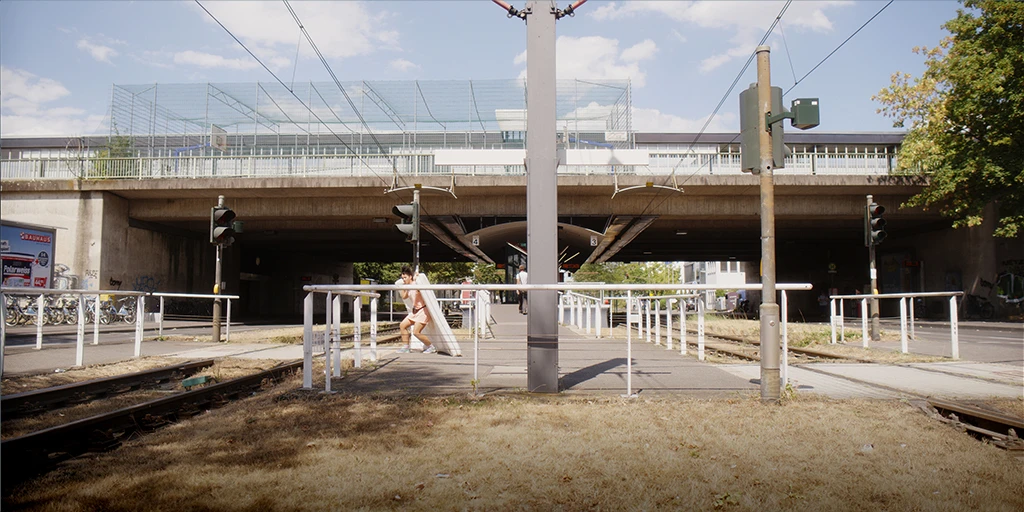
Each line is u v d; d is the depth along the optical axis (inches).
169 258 1432.1
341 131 1615.4
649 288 285.3
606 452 198.1
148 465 183.2
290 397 288.0
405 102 1598.2
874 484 170.7
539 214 305.0
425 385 319.0
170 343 625.0
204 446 204.4
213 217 653.3
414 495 159.3
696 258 2320.4
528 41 313.6
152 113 1638.8
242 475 173.5
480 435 217.5
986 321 1249.4
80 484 165.5
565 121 1470.2
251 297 2032.5
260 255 2042.3
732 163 1225.4
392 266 2999.5
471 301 630.5
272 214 1296.8
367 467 180.9
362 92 1610.5
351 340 664.4
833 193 1256.2
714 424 235.5
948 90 1157.7
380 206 1283.2
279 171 1232.8
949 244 1453.0
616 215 1270.9
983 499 159.9
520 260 1509.6
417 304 482.0
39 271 1016.9
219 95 1652.3
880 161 1230.3
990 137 1104.2
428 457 191.0
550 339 299.9
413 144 1576.0
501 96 1577.3
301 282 2266.2
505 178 1191.6
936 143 1175.6
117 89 1624.0
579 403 273.4
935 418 250.4
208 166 1243.8
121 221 1274.6
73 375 373.7
